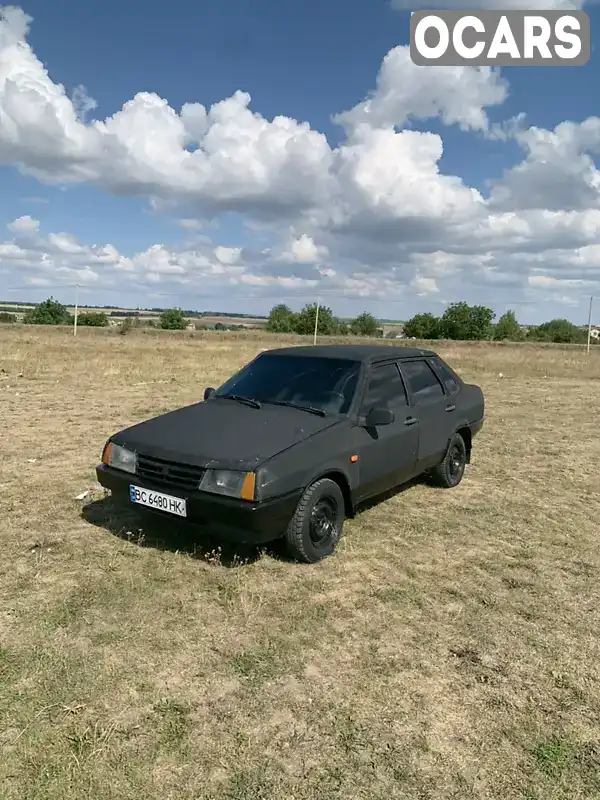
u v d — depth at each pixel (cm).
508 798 223
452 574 422
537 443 912
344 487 461
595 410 1271
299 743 247
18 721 252
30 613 342
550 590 401
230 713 264
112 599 361
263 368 555
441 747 249
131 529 478
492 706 277
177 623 338
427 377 611
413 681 293
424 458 571
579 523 542
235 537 385
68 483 604
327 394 496
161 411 1042
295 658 309
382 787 226
